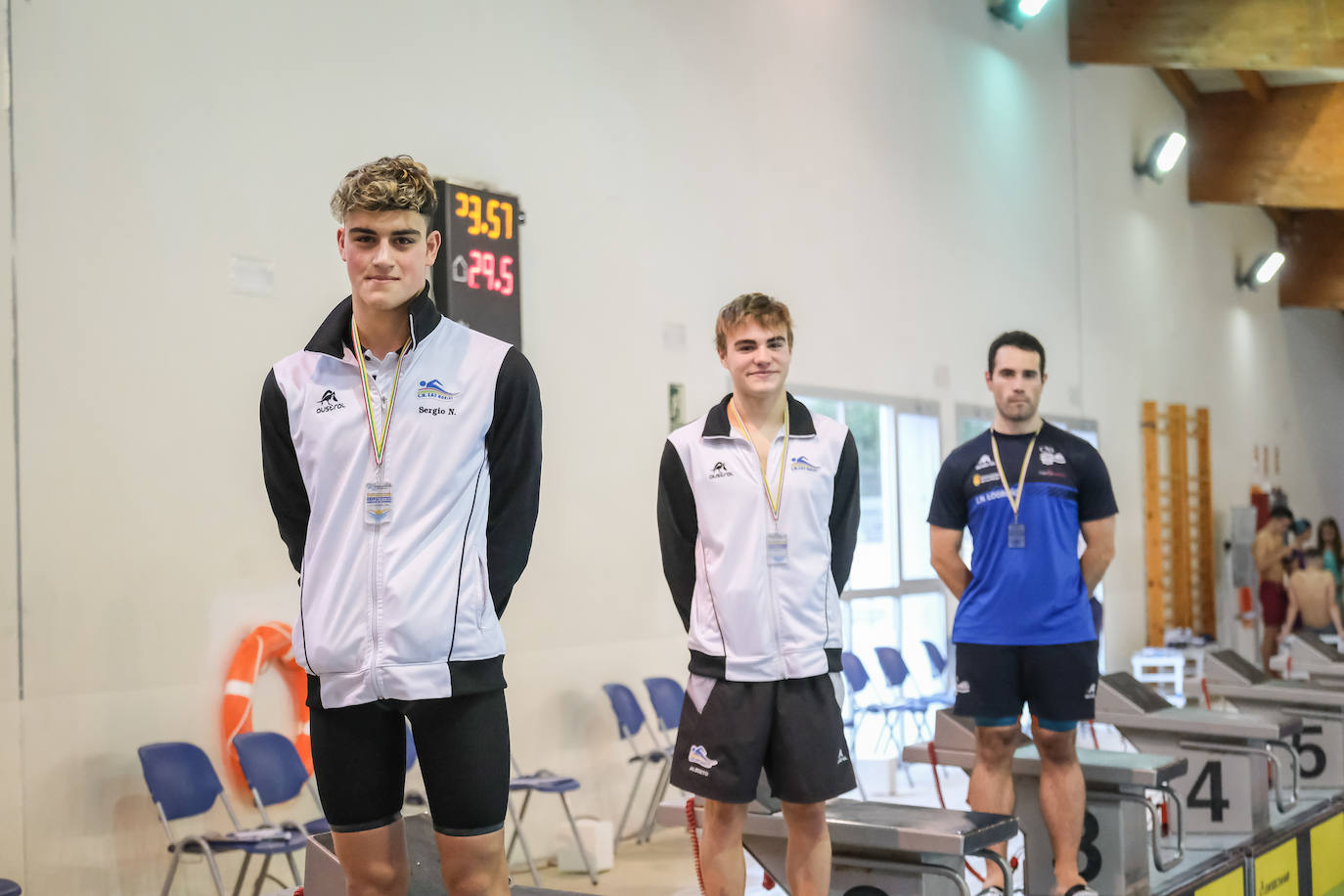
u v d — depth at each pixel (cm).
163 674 453
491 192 557
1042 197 1062
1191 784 486
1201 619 1344
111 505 442
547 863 572
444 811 183
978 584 383
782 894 461
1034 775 408
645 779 636
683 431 296
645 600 648
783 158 762
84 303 438
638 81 662
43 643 420
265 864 441
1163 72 1289
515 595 575
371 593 178
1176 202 1323
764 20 755
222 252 480
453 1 568
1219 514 1405
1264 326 1563
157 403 457
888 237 857
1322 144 1262
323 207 516
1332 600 1117
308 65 512
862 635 809
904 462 865
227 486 479
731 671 280
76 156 438
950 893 326
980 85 979
